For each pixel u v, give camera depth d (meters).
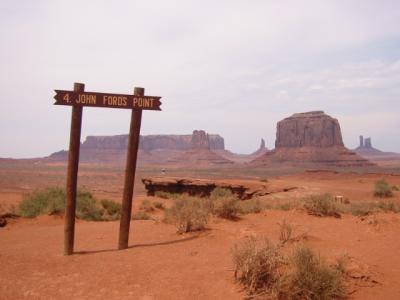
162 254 9.63
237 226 12.97
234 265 8.23
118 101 10.42
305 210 16.08
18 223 16.70
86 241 11.88
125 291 7.30
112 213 21.91
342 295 7.23
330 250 10.05
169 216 14.25
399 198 44.09
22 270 8.57
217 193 29.42
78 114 10.08
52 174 122.81
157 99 10.80
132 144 10.55
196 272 8.12
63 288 7.47
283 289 6.93
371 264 8.95
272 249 7.70
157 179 53.81
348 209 17.50
